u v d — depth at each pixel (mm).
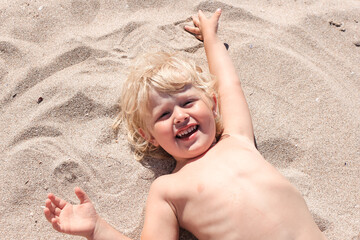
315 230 960
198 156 1050
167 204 1007
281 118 1168
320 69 1251
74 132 1132
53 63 1221
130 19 1308
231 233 957
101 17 1317
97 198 1065
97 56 1234
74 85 1175
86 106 1156
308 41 1304
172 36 1277
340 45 1310
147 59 1110
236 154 1025
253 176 990
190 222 993
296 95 1203
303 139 1142
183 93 1034
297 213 964
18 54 1235
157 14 1327
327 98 1195
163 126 1028
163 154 1118
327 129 1156
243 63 1249
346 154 1128
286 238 939
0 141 1118
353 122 1166
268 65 1244
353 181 1098
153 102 1036
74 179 1080
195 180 1001
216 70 1178
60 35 1273
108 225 968
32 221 1034
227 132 1088
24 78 1197
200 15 1271
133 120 1090
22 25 1283
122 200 1063
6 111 1160
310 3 1404
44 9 1315
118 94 1170
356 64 1277
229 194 973
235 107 1116
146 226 993
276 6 1384
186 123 1018
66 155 1098
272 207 957
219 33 1303
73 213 947
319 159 1121
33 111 1153
